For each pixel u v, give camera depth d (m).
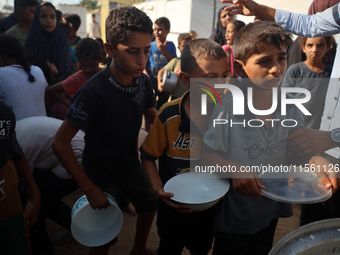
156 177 1.69
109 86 1.73
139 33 1.56
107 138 1.85
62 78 3.70
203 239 1.97
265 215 1.65
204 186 1.58
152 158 1.73
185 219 1.80
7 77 2.46
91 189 1.79
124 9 1.58
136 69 1.64
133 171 2.07
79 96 1.70
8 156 1.58
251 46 1.39
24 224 1.69
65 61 3.81
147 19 1.61
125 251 2.66
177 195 1.56
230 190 1.63
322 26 1.93
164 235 1.91
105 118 1.77
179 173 1.70
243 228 1.63
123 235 2.85
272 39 1.35
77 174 1.76
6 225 1.55
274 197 1.38
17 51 2.56
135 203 2.26
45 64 3.26
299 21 2.05
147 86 2.02
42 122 2.24
